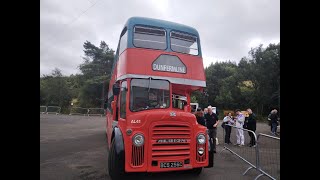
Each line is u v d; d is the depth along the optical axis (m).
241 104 56.72
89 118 36.25
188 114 6.83
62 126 23.95
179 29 7.90
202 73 7.96
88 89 53.34
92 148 12.37
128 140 6.28
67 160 9.65
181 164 6.47
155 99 7.11
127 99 6.88
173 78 7.41
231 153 10.95
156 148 6.31
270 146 7.17
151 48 7.42
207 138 6.95
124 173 6.44
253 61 58.81
